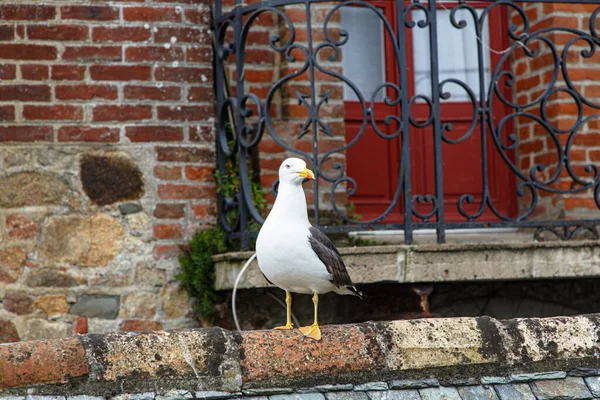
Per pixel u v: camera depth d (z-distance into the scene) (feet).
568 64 36.91
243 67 33.06
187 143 33.58
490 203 32.07
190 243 33.17
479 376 17.99
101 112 32.83
